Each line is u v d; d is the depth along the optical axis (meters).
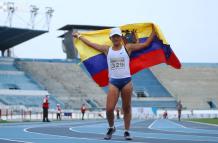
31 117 78.75
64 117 88.19
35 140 19.89
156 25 18.39
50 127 37.16
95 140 19.44
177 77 134.25
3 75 113.94
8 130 30.84
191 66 140.38
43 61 126.12
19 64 121.75
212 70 140.50
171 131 30.88
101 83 18.97
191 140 20.59
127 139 19.41
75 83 119.88
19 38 117.81
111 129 19.61
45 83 116.38
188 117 109.38
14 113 81.75
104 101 114.31
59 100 109.94
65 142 18.39
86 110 101.88
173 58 18.44
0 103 97.06
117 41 18.02
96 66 18.77
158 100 122.81
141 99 121.50
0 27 104.81
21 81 112.69
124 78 18.00
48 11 112.19
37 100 104.38
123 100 18.53
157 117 107.19
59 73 122.75
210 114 112.00
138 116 106.06
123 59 18.00
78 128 35.25
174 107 120.62
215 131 31.02
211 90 131.38
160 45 18.50
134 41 18.48
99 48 18.53
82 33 18.97
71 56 144.12
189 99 125.88
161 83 130.25
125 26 18.58
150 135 25.27
